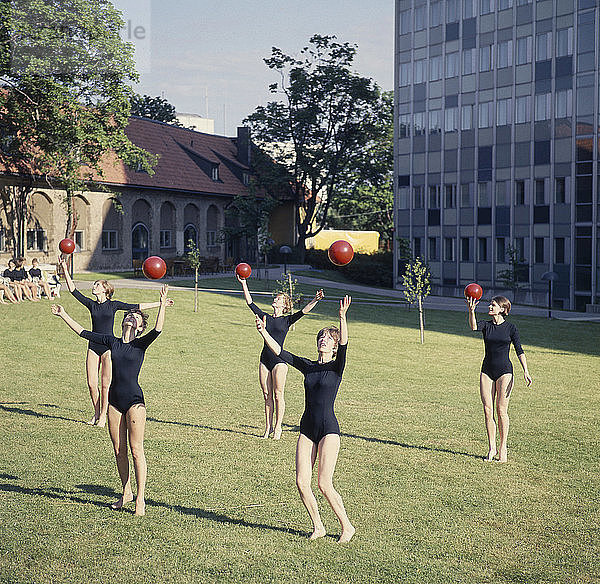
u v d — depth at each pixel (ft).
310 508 22.59
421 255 169.99
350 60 197.26
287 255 209.46
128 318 24.80
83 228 146.00
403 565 20.83
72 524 23.17
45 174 123.95
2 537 21.95
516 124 156.66
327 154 196.03
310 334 82.12
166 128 195.21
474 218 165.07
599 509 25.99
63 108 118.21
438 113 170.60
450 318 106.01
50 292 95.81
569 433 38.17
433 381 55.16
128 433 23.95
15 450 31.48
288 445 34.22
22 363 55.11
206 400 44.83
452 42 166.71
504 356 32.48
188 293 114.52
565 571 20.70
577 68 146.00
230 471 29.58
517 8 154.92
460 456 33.01
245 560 20.89
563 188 149.79
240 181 202.69
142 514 24.13
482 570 20.63
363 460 31.89
